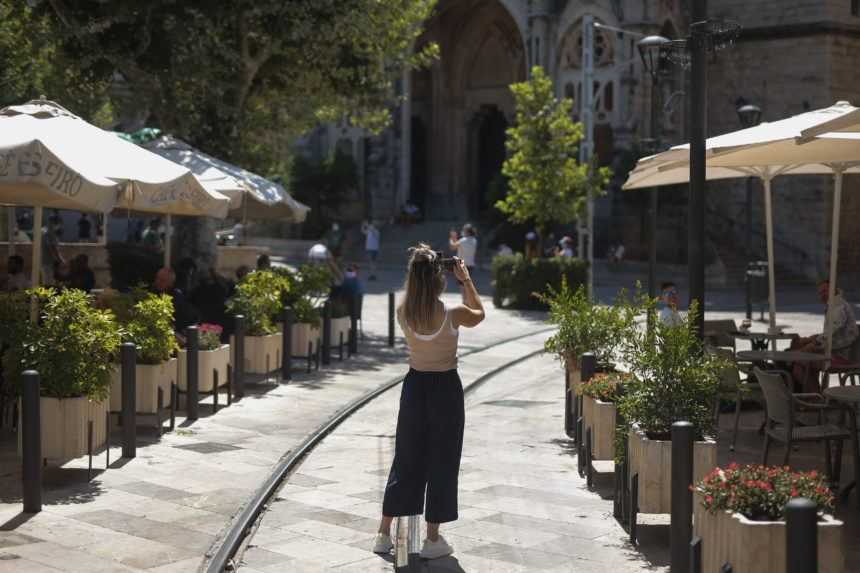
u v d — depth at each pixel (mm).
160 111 18906
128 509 7203
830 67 40000
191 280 17031
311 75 21234
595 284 36031
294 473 8609
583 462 8609
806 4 40281
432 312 6180
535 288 25688
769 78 41375
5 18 18859
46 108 9727
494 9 50438
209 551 6250
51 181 8023
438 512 6172
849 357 11453
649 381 6848
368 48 20781
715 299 31047
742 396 9375
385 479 8391
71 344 7852
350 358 16766
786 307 28094
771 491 4715
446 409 6203
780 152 9641
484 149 53969
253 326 13359
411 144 54000
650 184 13547
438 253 6281
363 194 50531
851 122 6117
